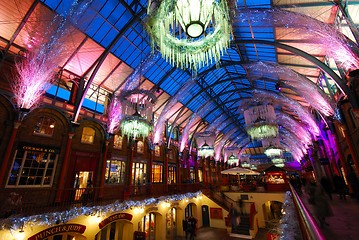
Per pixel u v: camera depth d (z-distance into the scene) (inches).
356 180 410.9
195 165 1165.7
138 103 497.4
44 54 424.5
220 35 210.1
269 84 820.0
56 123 491.8
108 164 613.0
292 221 284.0
